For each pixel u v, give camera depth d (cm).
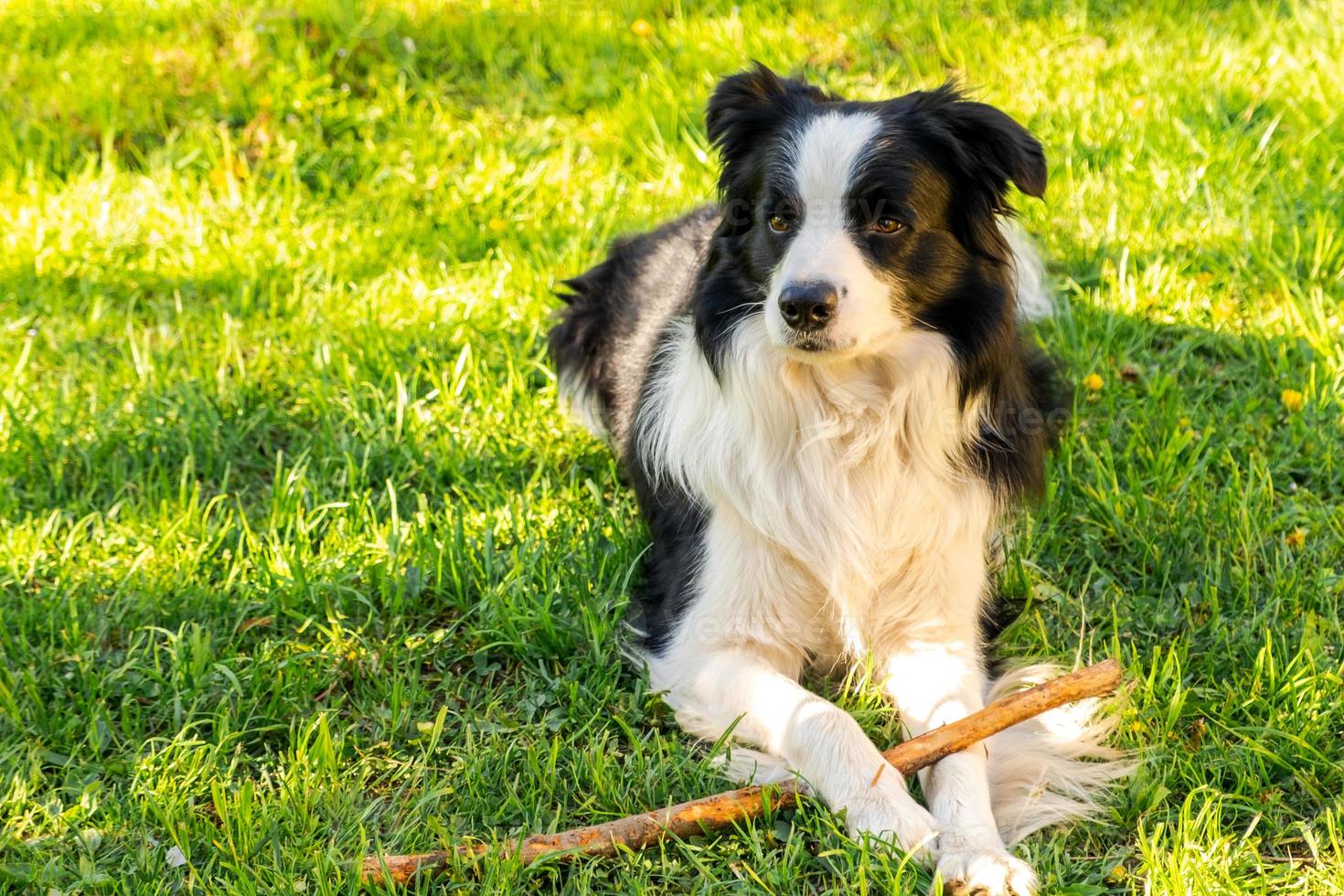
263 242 564
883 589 345
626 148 623
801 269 304
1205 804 286
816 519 336
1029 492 364
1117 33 701
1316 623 353
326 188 602
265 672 346
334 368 488
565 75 671
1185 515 395
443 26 704
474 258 564
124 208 583
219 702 334
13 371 482
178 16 720
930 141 322
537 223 578
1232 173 566
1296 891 273
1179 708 320
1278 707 325
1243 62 657
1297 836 291
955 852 272
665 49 692
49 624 361
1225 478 424
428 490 434
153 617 370
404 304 525
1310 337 469
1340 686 326
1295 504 405
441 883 282
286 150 612
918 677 337
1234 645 349
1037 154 321
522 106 657
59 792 311
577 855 281
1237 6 718
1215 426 442
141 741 328
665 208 576
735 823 292
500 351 498
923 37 698
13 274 537
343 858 286
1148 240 540
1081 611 367
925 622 345
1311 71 640
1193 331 490
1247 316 496
